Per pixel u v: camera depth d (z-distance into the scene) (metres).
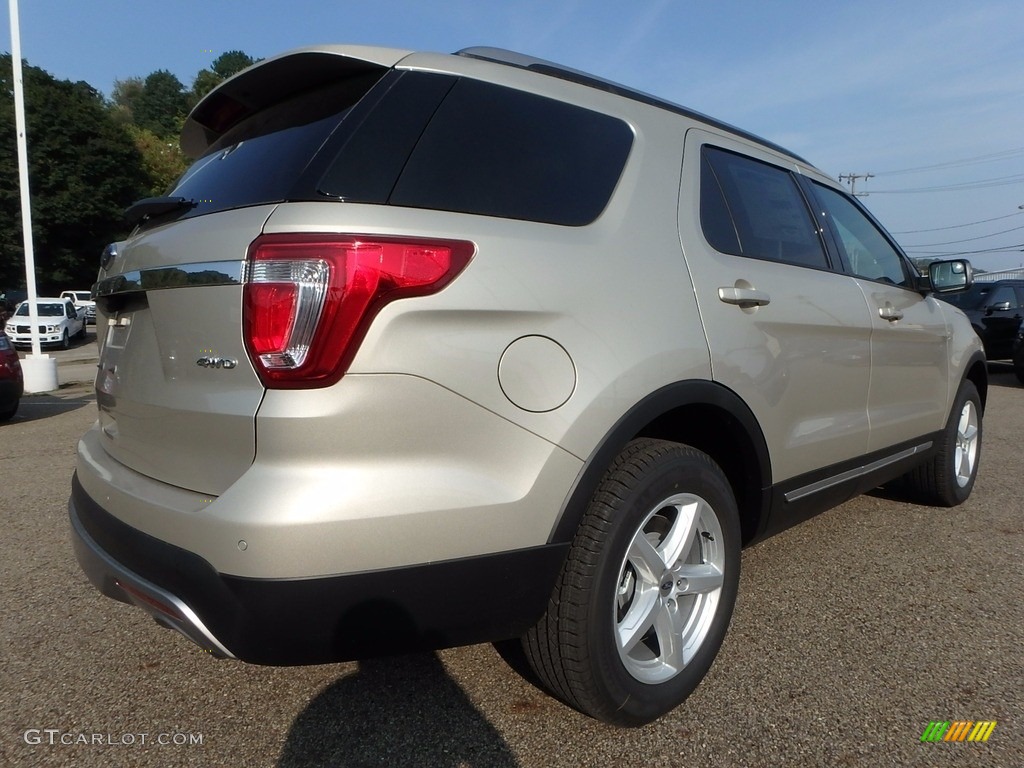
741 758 2.09
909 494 4.45
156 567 1.84
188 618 1.77
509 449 1.85
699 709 2.33
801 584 3.30
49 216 39.03
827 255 3.20
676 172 2.50
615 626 2.06
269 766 2.09
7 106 37.69
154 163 44.16
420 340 1.74
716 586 2.39
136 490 2.01
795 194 3.16
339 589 1.67
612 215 2.22
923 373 3.78
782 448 2.68
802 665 2.59
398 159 1.87
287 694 2.46
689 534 2.28
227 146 2.39
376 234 1.71
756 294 2.53
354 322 1.67
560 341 1.94
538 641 2.05
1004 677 2.51
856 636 2.80
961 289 3.78
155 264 2.02
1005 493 4.82
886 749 2.13
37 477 5.54
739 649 2.71
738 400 2.43
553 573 1.94
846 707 2.34
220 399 1.78
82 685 2.52
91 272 42.12
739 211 2.73
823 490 3.01
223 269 1.77
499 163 2.03
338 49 2.06
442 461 1.78
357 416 1.68
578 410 1.94
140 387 2.12
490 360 1.82
